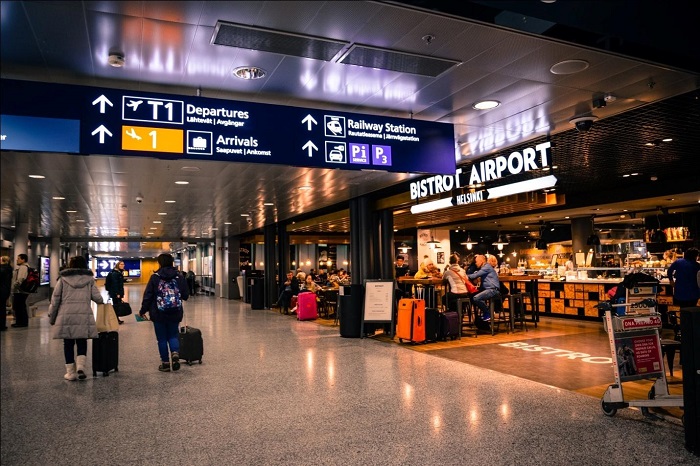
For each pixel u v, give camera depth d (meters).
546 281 12.66
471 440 3.90
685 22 4.05
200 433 4.16
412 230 22.42
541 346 8.20
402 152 5.38
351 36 3.65
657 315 4.60
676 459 3.48
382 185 9.83
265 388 5.61
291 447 3.83
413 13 3.32
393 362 7.02
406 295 10.62
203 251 32.81
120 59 3.91
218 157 4.52
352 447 3.80
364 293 9.66
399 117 5.62
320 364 6.95
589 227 15.97
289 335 10.12
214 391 5.51
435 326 8.86
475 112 5.58
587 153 8.04
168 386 5.75
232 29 3.49
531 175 9.59
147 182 9.16
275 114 4.79
